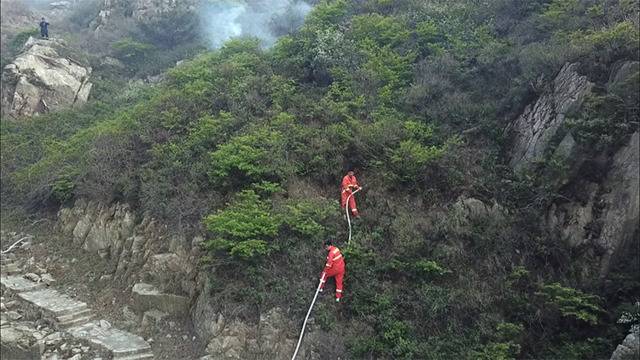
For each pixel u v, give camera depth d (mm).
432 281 8906
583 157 9086
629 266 8352
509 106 11156
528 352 7980
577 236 8820
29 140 17844
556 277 8688
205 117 12953
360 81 13289
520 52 11781
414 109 12180
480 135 10984
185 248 10750
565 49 10602
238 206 10289
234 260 9555
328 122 12141
